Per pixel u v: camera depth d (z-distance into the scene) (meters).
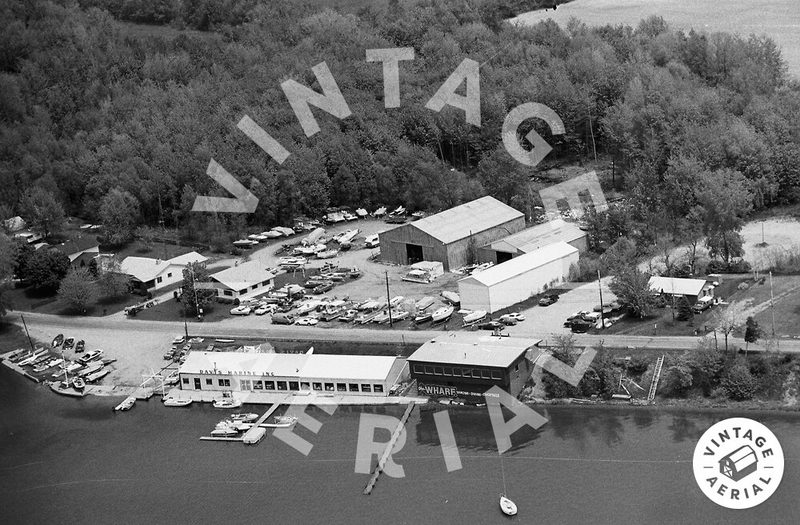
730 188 101.00
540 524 60.47
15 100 146.62
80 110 147.12
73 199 133.75
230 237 118.38
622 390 75.25
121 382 86.69
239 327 93.31
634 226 102.62
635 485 63.56
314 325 91.81
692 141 118.44
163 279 106.62
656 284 86.38
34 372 90.56
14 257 108.62
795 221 107.38
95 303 103.69
